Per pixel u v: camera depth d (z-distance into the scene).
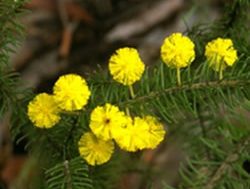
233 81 0.24
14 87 0.27
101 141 0.24
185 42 0.24
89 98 0.25
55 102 0.24
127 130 0.23
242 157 0.27
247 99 0.25
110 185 0.31
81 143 0.24
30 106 0.24
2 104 0.27
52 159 0.26
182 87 0.24
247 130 0.27
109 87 0.25
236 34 0.29
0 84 0.26
